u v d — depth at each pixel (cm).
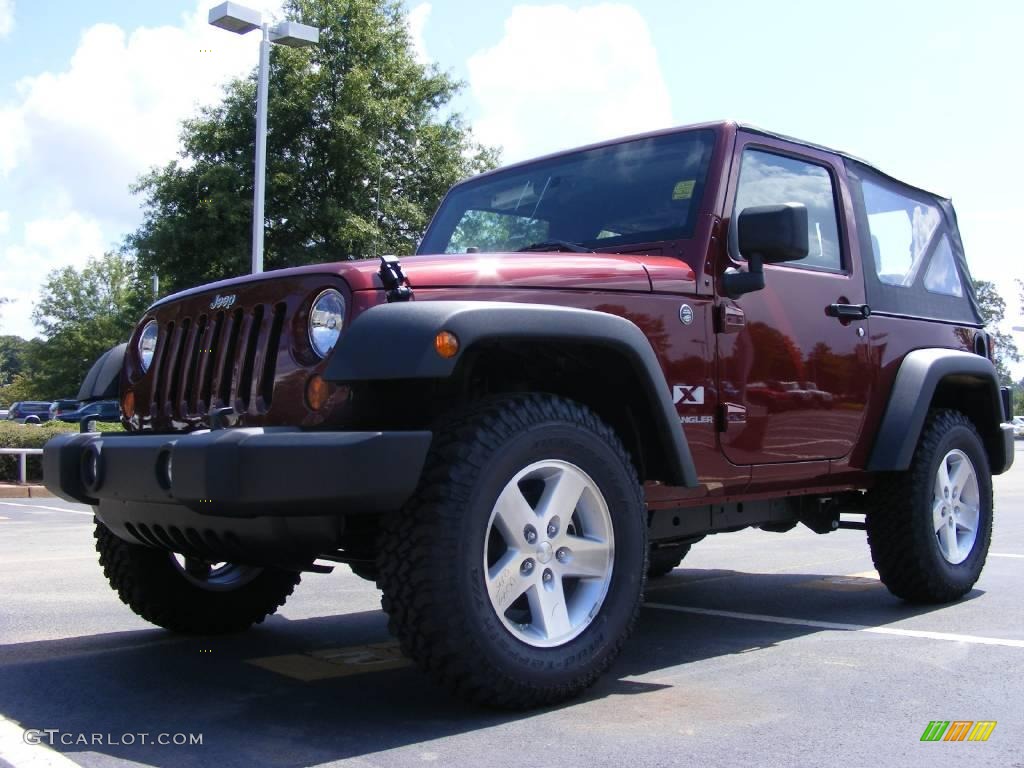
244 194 2338
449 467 274
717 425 357
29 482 1484
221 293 325
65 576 574
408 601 268
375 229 2375
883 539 451
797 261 407
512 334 279
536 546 294
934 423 464
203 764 248
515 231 431
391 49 2544
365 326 269
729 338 364
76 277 6166
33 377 6469
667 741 263
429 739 266
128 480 297
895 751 255
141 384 356
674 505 362
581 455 302
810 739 265
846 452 416
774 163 407
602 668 302
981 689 315
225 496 257
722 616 453
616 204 399
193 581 396
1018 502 1152
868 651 372
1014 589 510
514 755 252
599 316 303
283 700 310
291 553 296
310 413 285
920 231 496
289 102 2325
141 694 319
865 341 427
